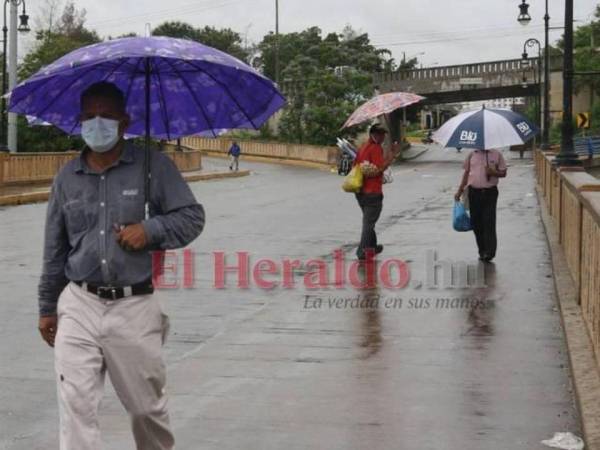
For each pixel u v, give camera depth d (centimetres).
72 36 8188
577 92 7062
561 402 655
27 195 2769
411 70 7425
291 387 704
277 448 572
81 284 448
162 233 445
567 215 1170
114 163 448
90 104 439
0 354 821
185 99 491
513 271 1229
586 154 5556
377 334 878
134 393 450
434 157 7550
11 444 586
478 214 1303
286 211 2292
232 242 1612
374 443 578
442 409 643
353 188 1316
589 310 761
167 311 999
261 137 7144
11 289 1153
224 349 828
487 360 774
